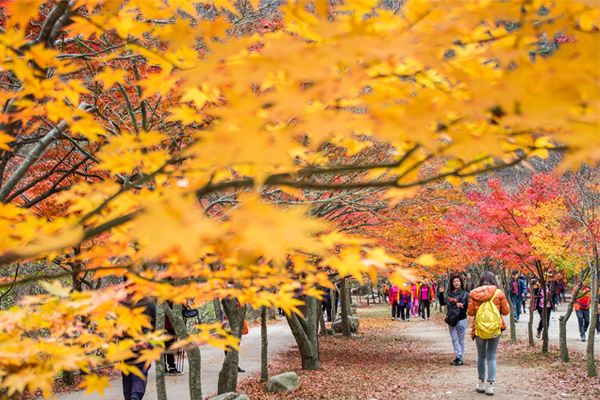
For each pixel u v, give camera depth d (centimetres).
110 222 155
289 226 123
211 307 1836
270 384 922
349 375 1067
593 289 931
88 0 222
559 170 133
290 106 143
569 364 1040
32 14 213
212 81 165
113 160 211
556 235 1029
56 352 226
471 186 1187
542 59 137
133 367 270
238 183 157
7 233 188
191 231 123
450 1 146
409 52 138
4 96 227
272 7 568
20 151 615
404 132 135
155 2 214
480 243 1177
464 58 158
